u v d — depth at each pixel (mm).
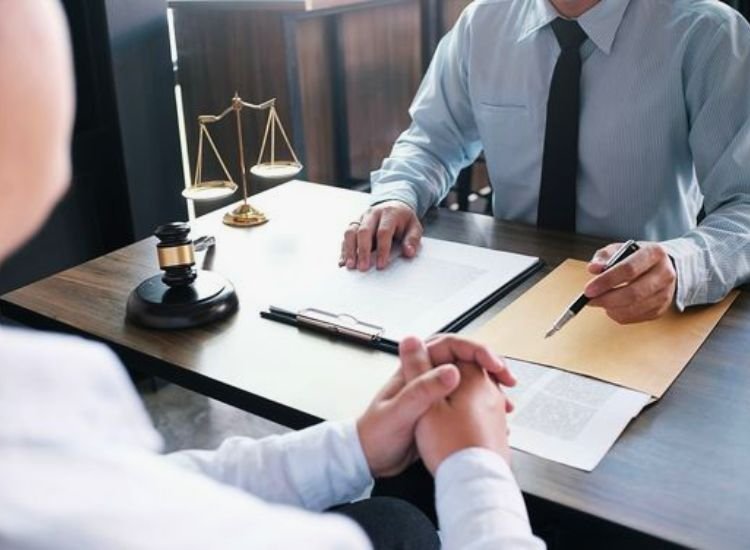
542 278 1235
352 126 2738
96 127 2215
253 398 970
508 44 1607
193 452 844
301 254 1378
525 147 1634
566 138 1527
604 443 829
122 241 2346
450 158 1760
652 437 839
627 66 1475
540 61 1565
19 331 492
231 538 438
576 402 899
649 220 1558
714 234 1199
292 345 1080
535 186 1651
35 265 2133
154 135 2326
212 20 2457
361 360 1032
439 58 1762
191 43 2523
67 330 1171
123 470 434
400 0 2787
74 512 396
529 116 1603
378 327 1084
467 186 2957
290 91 2387
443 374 798
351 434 817
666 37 1446
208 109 2562
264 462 820
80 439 435
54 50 427
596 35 1473
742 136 1351
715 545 692
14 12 409
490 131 1675
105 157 2256
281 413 948
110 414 481
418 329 1077
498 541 642
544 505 755
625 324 1067
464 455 726
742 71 1386
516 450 824
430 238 1410
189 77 2568
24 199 424
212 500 452
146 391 2428
